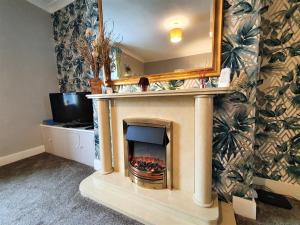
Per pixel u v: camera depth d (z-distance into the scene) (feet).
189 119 4.36
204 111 3.72
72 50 9.16
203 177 3.91
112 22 5.91
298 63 4.50
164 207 4.19
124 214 4.40
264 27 4.79
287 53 4.60
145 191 4.70
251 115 3.93
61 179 6.40
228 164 4.28
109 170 5.84
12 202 5.05
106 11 5.99
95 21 6.39
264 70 4.93
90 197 5.12
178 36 4.77
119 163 5.95
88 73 8.68
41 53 9.41
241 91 3.97
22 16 8.59
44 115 9.70
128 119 5.28
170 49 4.93
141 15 5.32
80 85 9.16
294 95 4.63
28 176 6.67
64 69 9.77
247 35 3.77
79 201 5.03
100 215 4.42
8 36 8.11
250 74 3.84
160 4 4.99
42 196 5.33
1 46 7.89
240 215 4.21
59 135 8.62
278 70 4.75
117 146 5.90
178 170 4.67
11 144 8.34
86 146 7.61
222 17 3.94
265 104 5.02
